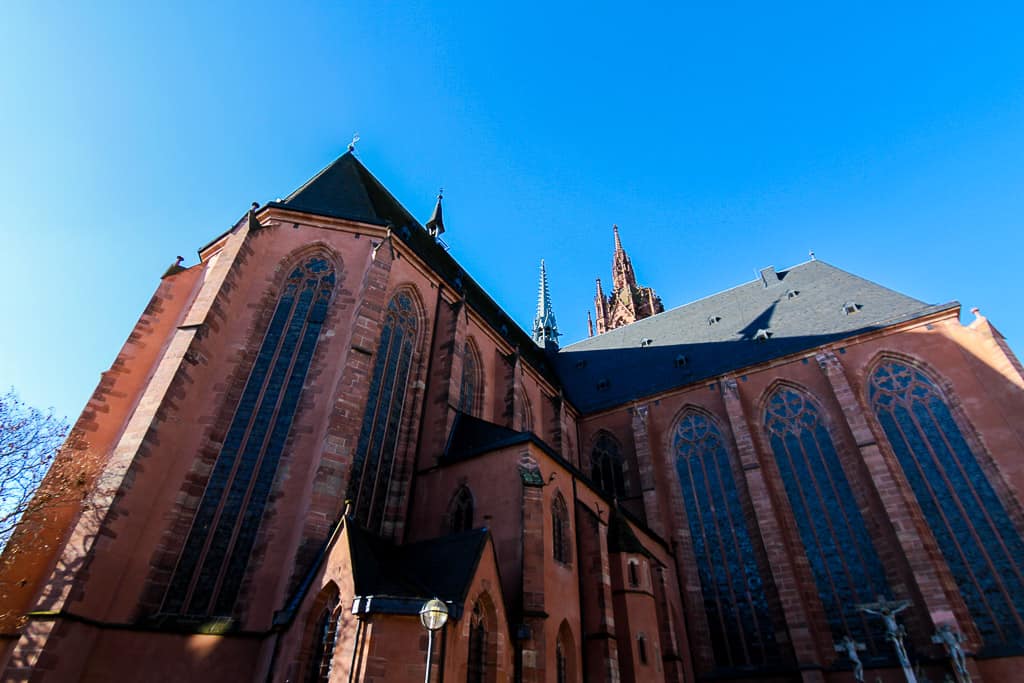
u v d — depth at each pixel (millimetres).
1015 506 31047
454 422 31297
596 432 49375
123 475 19859
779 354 43062
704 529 40031
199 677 17891
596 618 25188
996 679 27250
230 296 26578
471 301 41906
